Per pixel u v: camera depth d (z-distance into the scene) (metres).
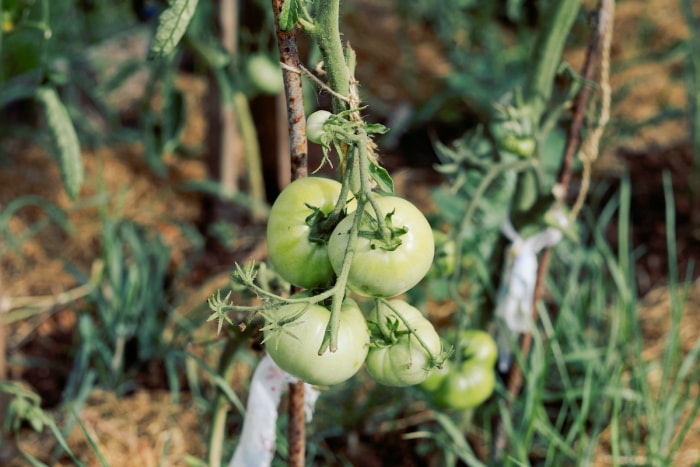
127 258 1.79
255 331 1.08
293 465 1.14
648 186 2.02
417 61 2.49
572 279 1.59
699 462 1.34
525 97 1.28
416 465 1.46
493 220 1.53
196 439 1.48
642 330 1.69
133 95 2.26
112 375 1.54
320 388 1.09
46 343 1.64
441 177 2.08
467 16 2.46
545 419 1.39
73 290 1.67
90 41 2.24
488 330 1.38
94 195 1.98
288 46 0.96
